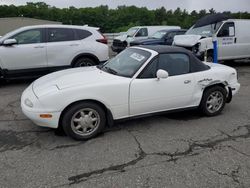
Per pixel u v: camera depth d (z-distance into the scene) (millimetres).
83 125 4074
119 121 4367
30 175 3184
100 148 3859
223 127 4656
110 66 4934
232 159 3566
